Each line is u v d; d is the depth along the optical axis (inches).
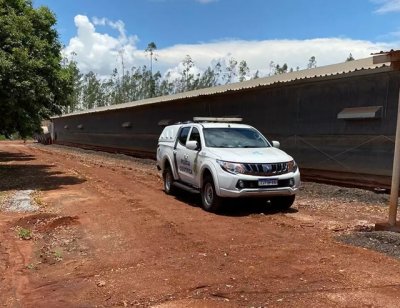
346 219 353.4
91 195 502.9
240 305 180.2
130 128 1240.2
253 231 307.6
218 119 475.8
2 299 199.8
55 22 725.9
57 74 641.6
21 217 384.8
